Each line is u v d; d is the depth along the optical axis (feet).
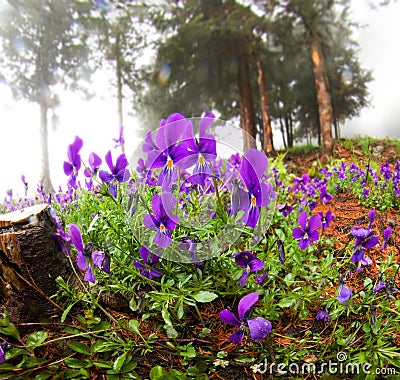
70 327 0.59
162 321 0.64
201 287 0.60
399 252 1.01
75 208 0.94
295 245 0.81
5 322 0.53
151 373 0.49
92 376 0.51
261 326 0.45
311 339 0.62
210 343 0.59
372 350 0.55
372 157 3.43
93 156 0.69
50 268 0.62
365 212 1.50
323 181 1.85
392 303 0.70
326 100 4.12
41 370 0.50
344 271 0.87
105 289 0.64
